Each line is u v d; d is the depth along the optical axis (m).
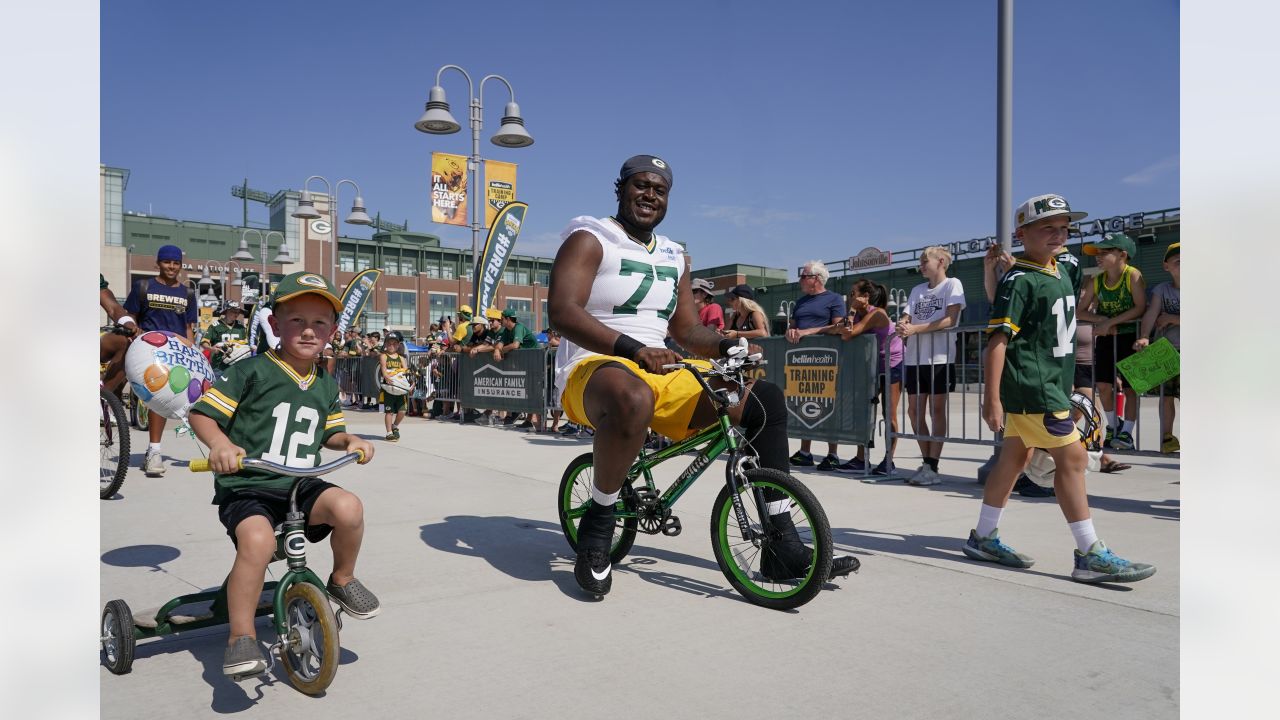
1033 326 3.40
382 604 3.06
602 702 2.21
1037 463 5.18
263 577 2.26
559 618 2.92
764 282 53.22
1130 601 3.09
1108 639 2.69
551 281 3.31
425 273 70.44
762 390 3.26
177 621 2.48
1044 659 2.52
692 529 4.41
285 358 2.55
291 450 2.50
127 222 68.75
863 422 6.31
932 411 6.07
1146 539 4.07
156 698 2.23
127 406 10.15
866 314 6.79
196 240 71.19
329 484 2.52
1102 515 4.71
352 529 2.45
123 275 62.56
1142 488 5.66
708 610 3.02
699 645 2.64
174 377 4.62
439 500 5.21
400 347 8.98
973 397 16.47
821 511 2.93
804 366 6.82
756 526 3.17
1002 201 6.09
